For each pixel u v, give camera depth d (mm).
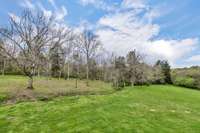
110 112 19734
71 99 27344
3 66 63969
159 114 20797
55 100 26047
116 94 38031
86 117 17156
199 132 15281
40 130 13711
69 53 61969
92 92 38906
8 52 32281
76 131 13555
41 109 20156
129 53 81125
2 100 23672
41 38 34625
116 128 14438
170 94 49500
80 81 69312
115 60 79562
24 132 13320
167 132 14445
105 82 77188
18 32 34406
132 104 25938
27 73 33125
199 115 22953
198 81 89438
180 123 17516
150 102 30062
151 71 88812
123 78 77500
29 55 33344
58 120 16156
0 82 41500
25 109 19969
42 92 30750
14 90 29922
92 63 74312
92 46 62094
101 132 13461
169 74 95312
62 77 78250
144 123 16312
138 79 80750
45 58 37594
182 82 91312
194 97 47312
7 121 15727
